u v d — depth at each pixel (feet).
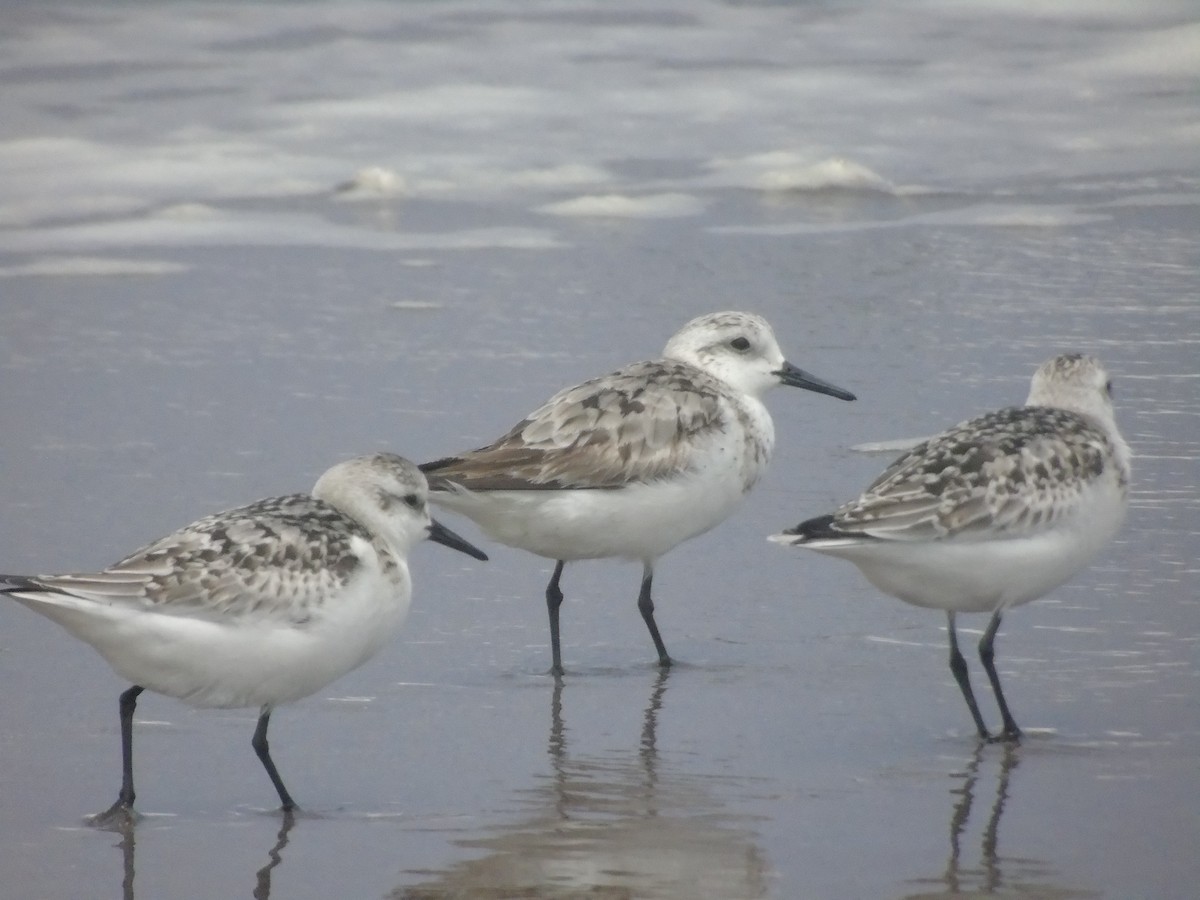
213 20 103.45
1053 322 63.00
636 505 42.27
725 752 35.78
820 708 38.24
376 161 85.71
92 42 99.91
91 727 36.88
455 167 85.15
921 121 90.48
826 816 32.58
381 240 75.66
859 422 54.80
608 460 42.04
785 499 49.60
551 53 100.53
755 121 90.63
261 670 31.96
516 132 89.66
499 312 65.77
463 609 44.55
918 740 36.35
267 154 86.48
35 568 44.01
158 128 88.94
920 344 61.16
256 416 55.67
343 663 33.01
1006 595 36.50
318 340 63.16
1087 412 38.99
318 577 32.19
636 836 31.73
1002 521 35.53
